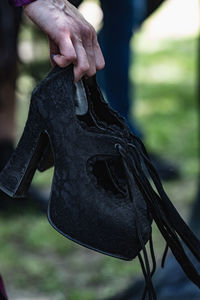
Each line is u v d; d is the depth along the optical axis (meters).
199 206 2.66
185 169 4.67
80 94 1.46
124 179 1.47
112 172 1.46
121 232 1.44
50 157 1.53
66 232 1.45
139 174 1.42
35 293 3.06
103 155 1.42
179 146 5.31
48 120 1.44
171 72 8.25
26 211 3.85
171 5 13.72
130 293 2.61
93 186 1.43
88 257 3.42
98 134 1.42
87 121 1.48
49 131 1.45
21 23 3.45
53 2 1.44
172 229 1.44
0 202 3.86
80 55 1.43
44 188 4.06
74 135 1.43
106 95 4.62
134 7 4.44
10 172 1.50
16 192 1.50
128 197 1.44
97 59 1.48
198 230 2.56
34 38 3.38
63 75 1.44
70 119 1.43
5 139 3.87
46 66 3.39
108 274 3.21
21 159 1.49
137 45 10.24
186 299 2.29
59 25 1.43
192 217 2.64
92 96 1.51
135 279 3.12
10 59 3.55
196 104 6.68
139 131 4.72
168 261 2.45
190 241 1.42
